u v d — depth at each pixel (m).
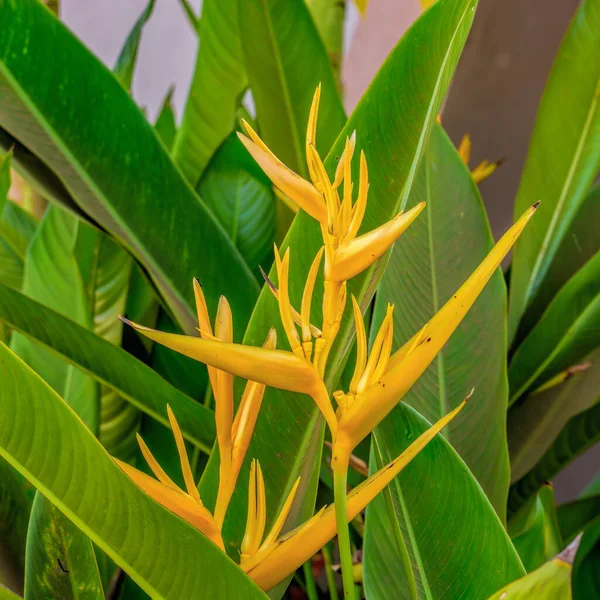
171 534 0.52
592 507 1.08
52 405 0.50
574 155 1.15
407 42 0.68
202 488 0.69
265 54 1.05
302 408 0.67
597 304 1.02
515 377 1.15
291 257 0.71
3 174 0.75
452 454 0.65
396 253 0.88
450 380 0.87
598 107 1.10
